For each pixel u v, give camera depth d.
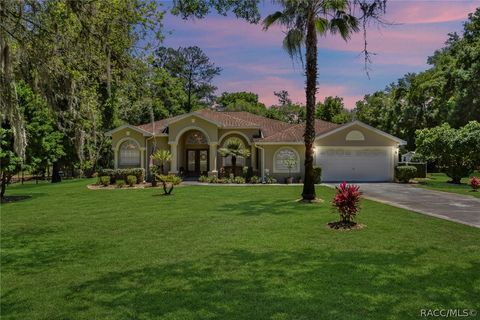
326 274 6.81
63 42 7.64
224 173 29.72
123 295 6.09
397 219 12.12
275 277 6.71
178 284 6.50
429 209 14.42
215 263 7.65
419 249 8.45
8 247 9.59
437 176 35.22
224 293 6.02
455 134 26.97
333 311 5.28
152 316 5.27
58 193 22.67
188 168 33.09
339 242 9.19
